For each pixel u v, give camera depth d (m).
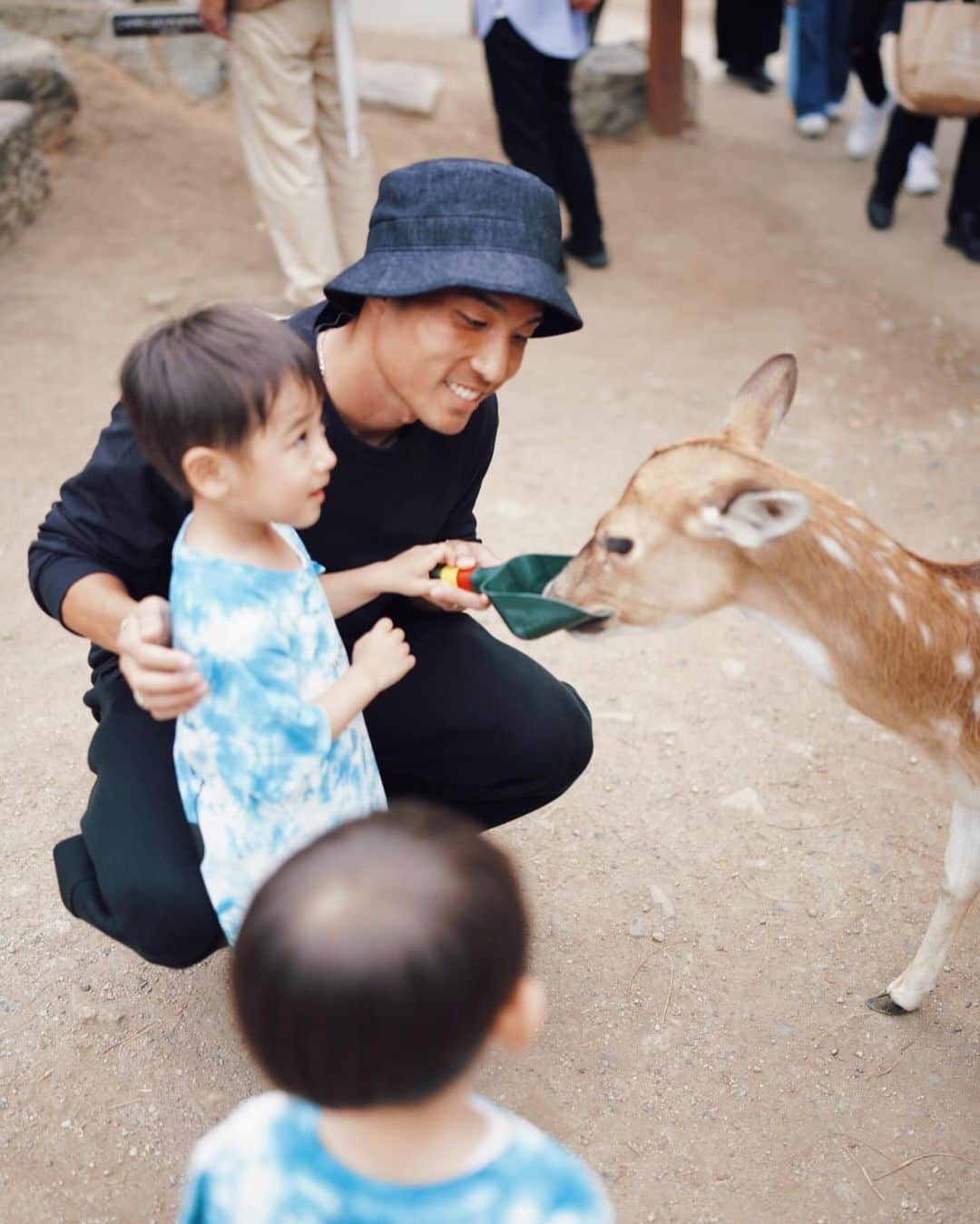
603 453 5.21
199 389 1.94
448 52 9.21
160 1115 2.71
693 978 3.05
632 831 3.46
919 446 5.33
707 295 6.58
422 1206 1.42
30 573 2.49
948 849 2.80
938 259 7.02
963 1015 2.98
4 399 5.30
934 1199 2.59
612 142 8.27
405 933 1.34
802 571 2.38
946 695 2.52
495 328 2.29
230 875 2.26
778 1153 2.67
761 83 9.64
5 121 6.30
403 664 2.22
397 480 2.61
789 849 3.42
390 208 2.32
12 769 3.58
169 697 1.98
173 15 5.41
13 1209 2.52
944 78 6.47
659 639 4.19
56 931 3.11
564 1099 2.76
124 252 6.43
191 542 2.15
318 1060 1.37
